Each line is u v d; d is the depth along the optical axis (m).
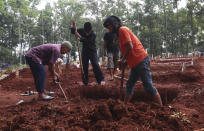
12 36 43.22
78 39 6.15
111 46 7.39
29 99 5.29
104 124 2.70
